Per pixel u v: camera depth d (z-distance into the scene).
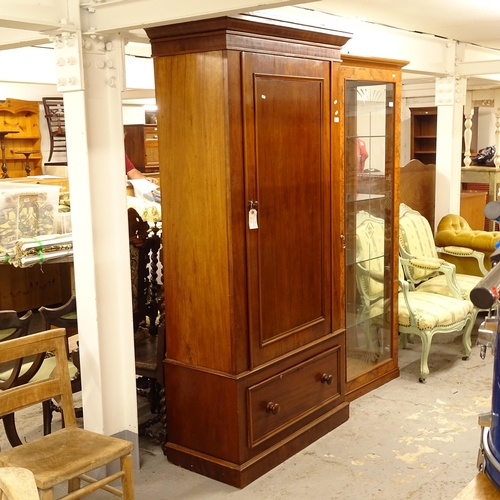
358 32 3.88
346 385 3.66
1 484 1.28
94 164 2.73
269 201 2.82
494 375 1.28
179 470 2.98
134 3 2.48
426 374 3.97
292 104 2.88
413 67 4.41
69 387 2.45
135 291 3.39
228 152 2.59
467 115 7.19
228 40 2.52
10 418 2.84
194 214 2.74
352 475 2.89
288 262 2.96
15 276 5.50
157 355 3.08
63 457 2.22
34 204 3.63
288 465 2.99
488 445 1.29
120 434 2.95
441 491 2.75
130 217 3.29
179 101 2.69
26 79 3.75
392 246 3.91
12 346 2.29
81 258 2.79
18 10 2.39
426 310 4.01
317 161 3.08
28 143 6.88
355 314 3.69
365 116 3.55
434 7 3.52
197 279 2.79
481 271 4.84
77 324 2.95
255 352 2.82
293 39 2.84
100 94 2.73
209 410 2.85
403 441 3.21
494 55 5.49
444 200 5.09
